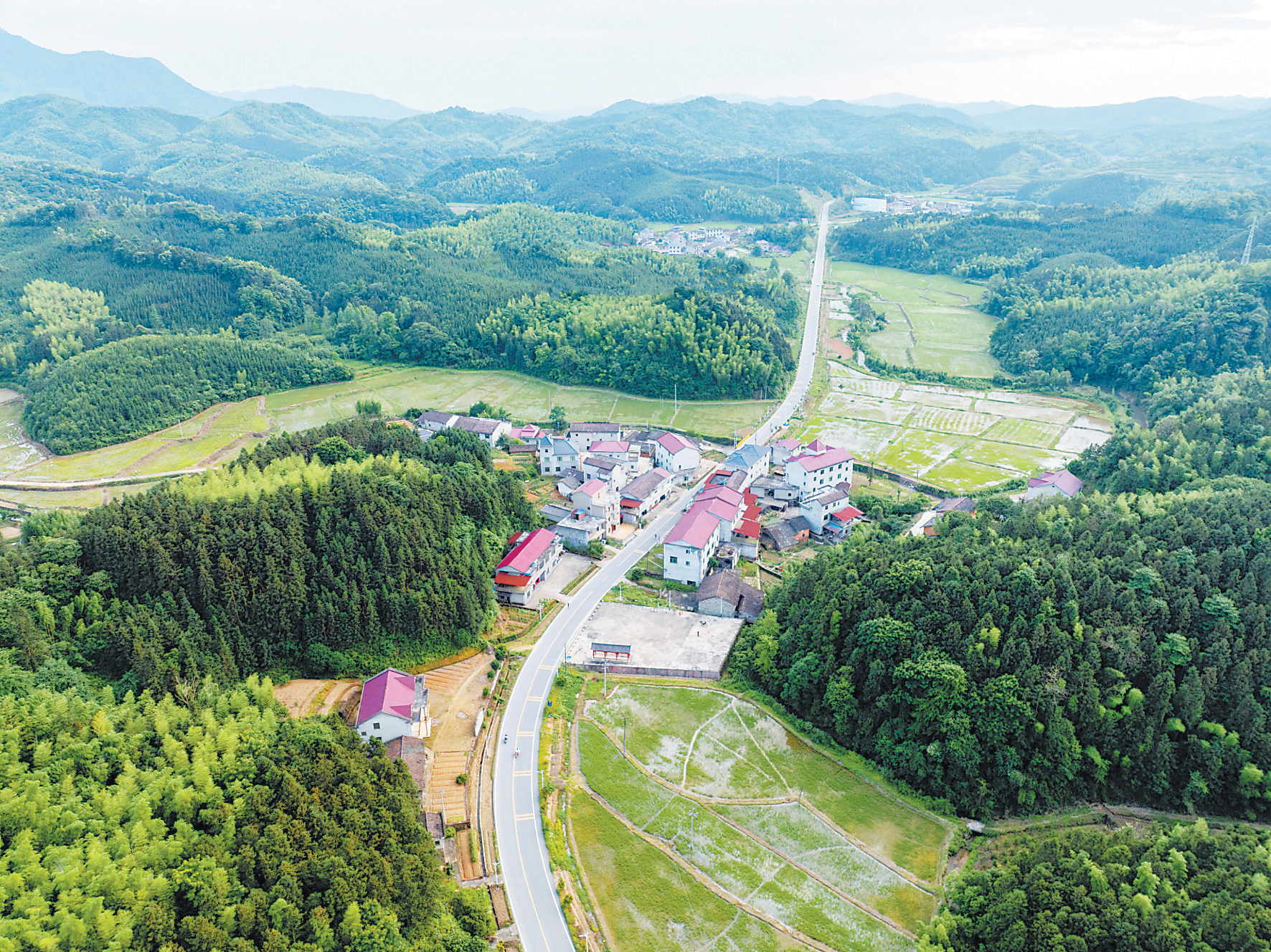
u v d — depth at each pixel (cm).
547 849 9319
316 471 14350
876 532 16125
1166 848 8062
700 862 9331
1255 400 18588
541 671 12625
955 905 8344
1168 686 9981
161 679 10056
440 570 13062
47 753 8112
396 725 10556
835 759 10950
